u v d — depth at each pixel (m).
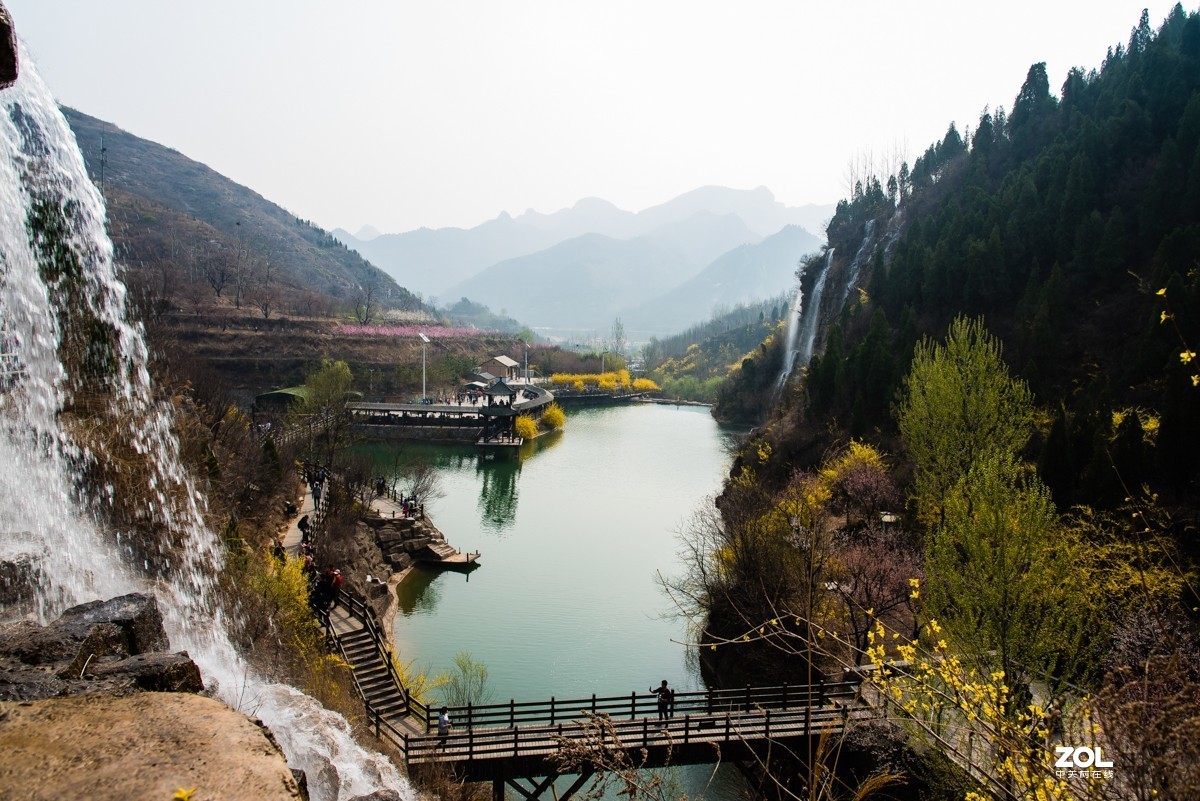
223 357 112.94
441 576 46.72
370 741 20.48
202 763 4.52
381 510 52.44
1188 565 23.89
